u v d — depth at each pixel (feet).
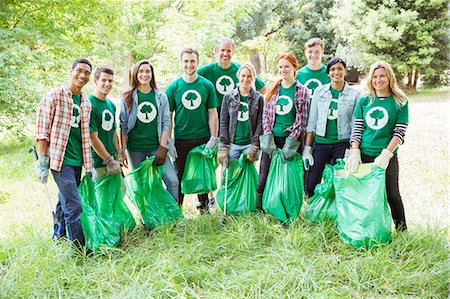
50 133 13.25
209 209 17.90
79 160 13.96
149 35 56.03
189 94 16.69
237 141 16.60
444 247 13.24
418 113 42.60
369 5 64.13
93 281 12.15
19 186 22.44
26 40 33.53
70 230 13.60
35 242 13.92
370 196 13.50
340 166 14.75
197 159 17.04
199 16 38.63
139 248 14.14
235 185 16.67
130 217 15.79
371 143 14.10
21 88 32.07
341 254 13.32
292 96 15.56
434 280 11.53
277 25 78.64
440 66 62.90
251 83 16.11
